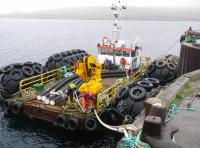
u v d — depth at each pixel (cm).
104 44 2144
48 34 9950
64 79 1731
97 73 1271
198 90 995
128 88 1479
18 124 1495
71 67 2056
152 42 7194
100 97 1446
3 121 1530
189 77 1120
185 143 627
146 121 498
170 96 884
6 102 1477
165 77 2064
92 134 1386
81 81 1700
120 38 2255
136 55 2127
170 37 8900
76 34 10025
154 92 1458
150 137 500
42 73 1823
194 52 1864
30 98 1449
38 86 1565
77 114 1309
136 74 2000
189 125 713
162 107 579
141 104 1390
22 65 1767
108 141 1351
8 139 1349
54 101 1394
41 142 1330
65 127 1307
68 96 1342
